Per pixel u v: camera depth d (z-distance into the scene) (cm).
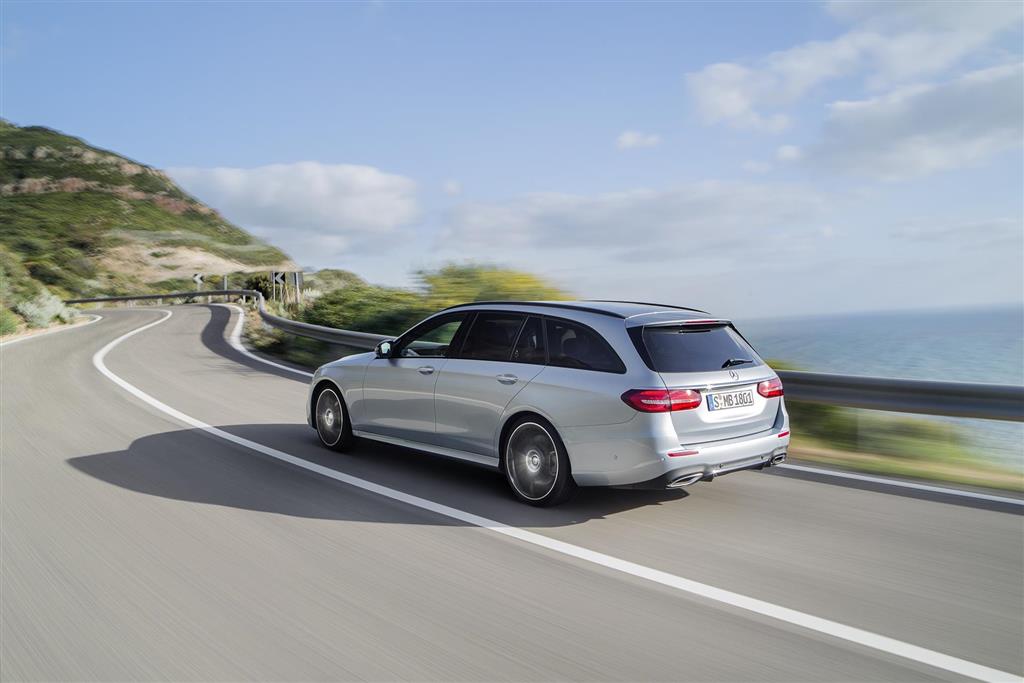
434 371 575
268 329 2200
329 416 681
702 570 394
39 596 356
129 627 322
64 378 1220
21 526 464
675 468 453
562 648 304
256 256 13062
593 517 487
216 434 755
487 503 518
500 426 527
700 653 301
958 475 607
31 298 2888
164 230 13062
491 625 325
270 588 365
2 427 805
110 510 496
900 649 307
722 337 516
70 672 285
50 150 15312
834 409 807
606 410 466
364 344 1273
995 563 408
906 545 437
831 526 471
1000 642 314
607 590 366
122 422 822
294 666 288
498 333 549
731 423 486
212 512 491
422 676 281
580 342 498
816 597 360
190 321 2683
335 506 507
